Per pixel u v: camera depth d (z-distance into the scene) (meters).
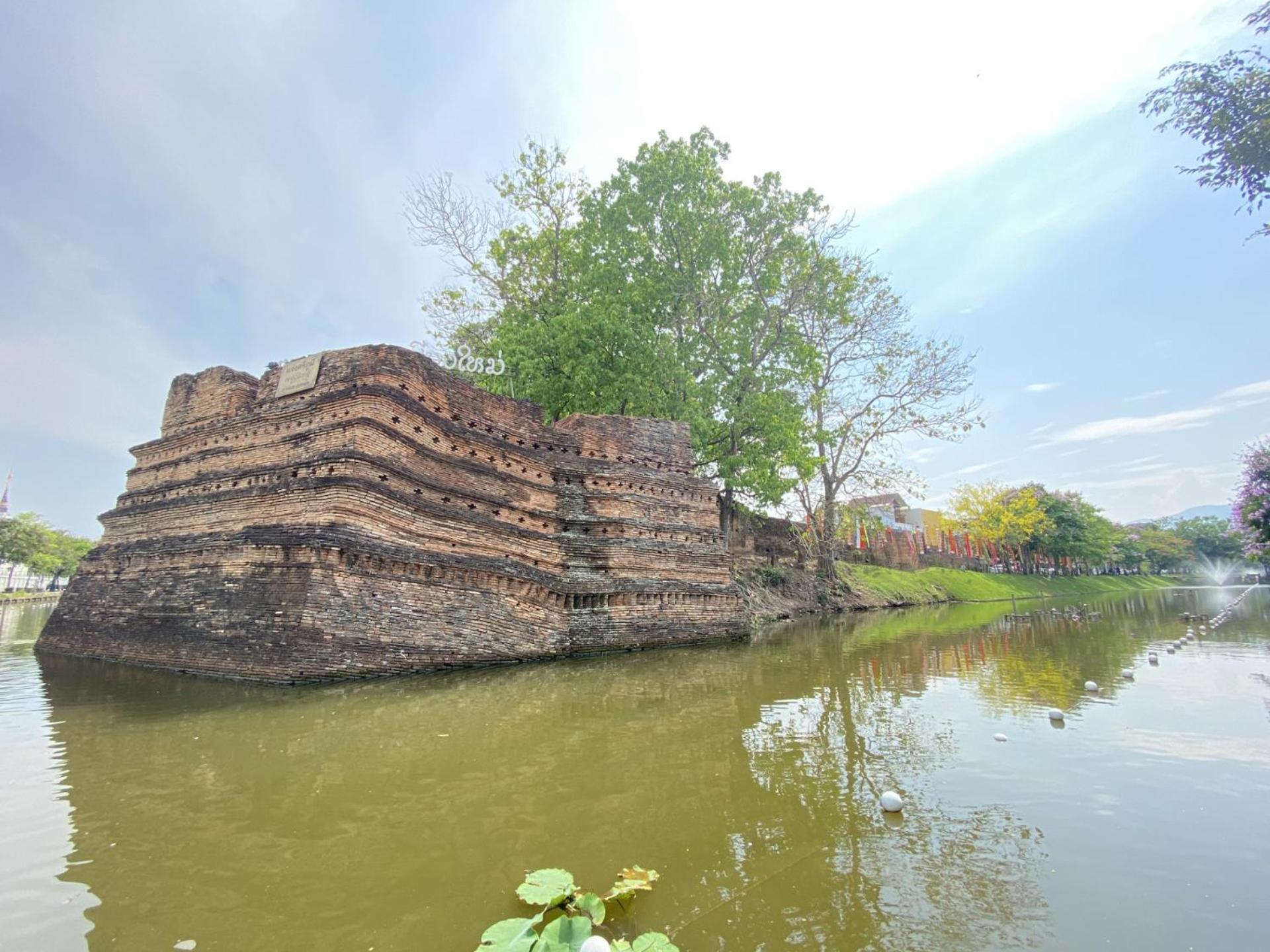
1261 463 15.30
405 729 8.98
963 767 7.19
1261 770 6.89
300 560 12.44
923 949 3.82
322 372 15.11
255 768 7.25
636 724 9.36
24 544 63.25
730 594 22.50
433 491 15.06
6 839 5.39
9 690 11.65
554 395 25.97
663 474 22.03
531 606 16.52
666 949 3.68
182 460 17.41
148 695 11.07
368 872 4.87
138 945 3.95
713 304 30.80
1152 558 105.44
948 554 64.19
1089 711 9.72
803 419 31.25
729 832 5.57
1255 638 18.67
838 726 9.16
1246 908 4.24
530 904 4.34
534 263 29.95
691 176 27.98
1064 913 4.21
